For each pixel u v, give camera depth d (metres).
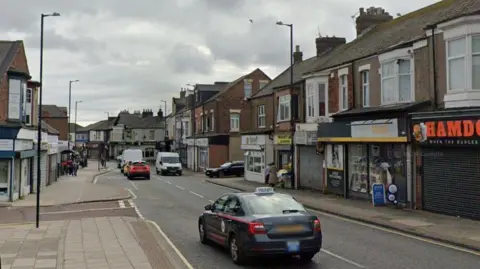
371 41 25.59
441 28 17.30
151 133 98.94
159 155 54.44
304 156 29.59
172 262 10.38
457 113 16.20
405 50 19.72
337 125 23.89
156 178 46.56
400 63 20.17
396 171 20.00
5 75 24.44
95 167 76.19
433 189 17.88
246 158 40.03
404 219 16.47
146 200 25.83
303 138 28.38
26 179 28.05
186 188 33.69
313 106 27.58
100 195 28.16
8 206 22.91
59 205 23.70
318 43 34.88
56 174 42.47
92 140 119.00
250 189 30.78
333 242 12.82
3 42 27.34
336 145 25.23
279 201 10.95
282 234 9.80
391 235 14.01
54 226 16.02
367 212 18.52
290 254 9.91
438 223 15.42
